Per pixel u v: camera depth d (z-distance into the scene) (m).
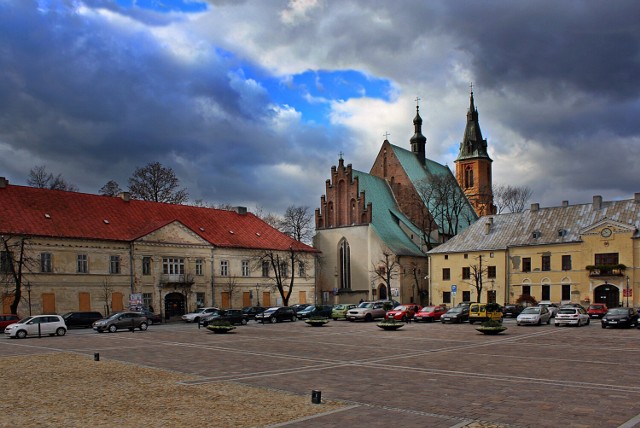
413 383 19.73
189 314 64.12
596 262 68.19
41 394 18.17
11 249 58.94
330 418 14.52
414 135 112.19
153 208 76.38
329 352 29.89
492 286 76.62
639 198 69.31
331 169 96.44
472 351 29.94
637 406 15.77
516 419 14.37
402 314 58.88
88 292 64.25
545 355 27.77
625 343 33.50
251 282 79.81
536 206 78.81
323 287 95.06
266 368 23.89
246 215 87.50
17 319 52.84
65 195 68.81
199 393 18.03
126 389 18.88
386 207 99.75
